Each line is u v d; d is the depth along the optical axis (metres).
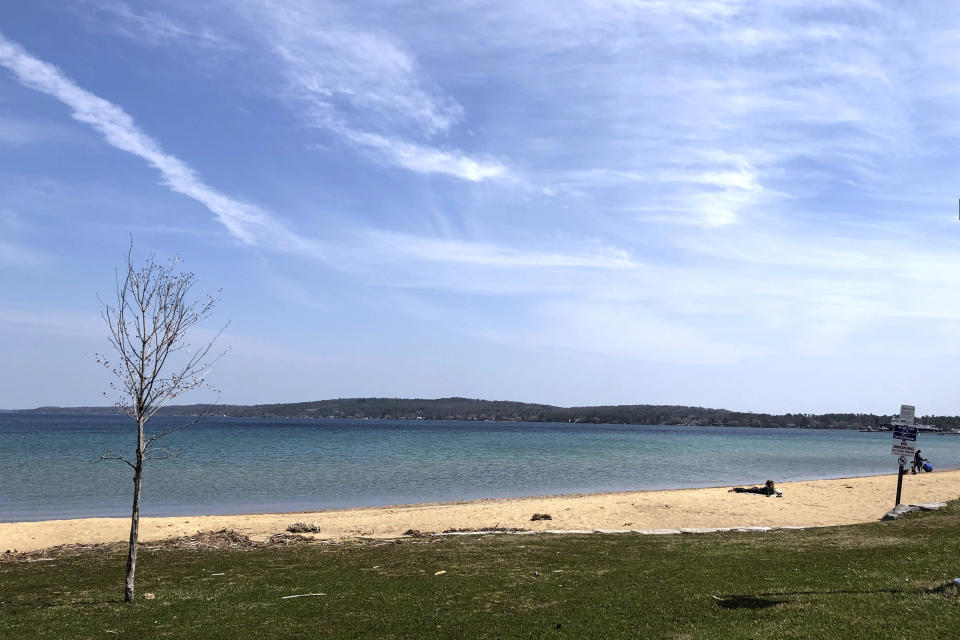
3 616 9.95
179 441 83.94
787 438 155.88
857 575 11.05
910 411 22.16
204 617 9.73
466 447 81.62
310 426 178.38
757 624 8.38
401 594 10.93
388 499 32.25
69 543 18.70
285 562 14.16
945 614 8.26
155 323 10.78
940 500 27.80
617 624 8.77
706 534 17.27
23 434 100.00
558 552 14.67
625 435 152.88
